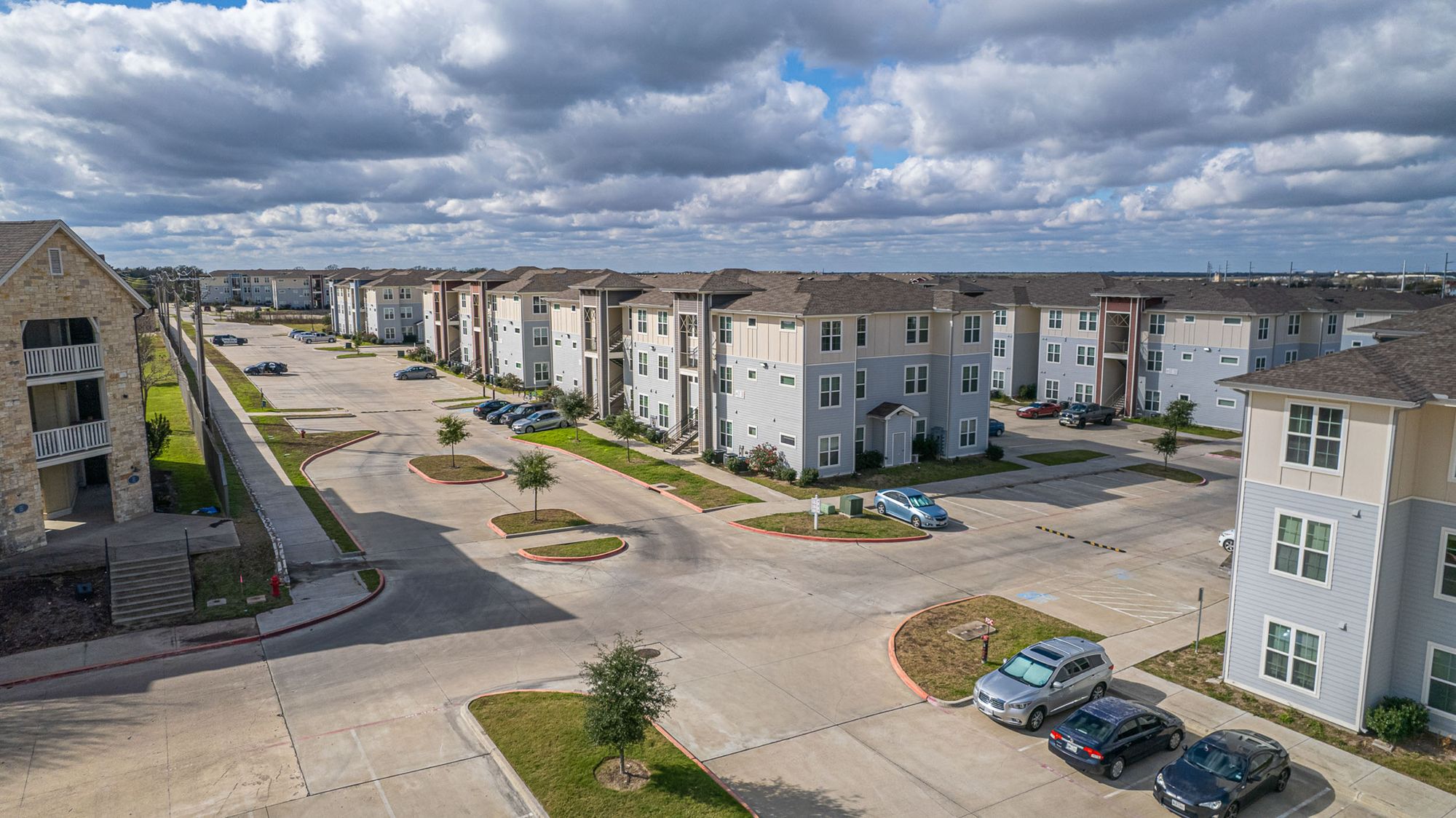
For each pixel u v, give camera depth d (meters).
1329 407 20.56
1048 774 18.89
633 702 17.36
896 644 25.27
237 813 16.86
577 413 57.31
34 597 26.17
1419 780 18.70
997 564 32.72
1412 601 20.58
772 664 24.03
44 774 18.11
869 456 47.16
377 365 96.75
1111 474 47.94
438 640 25.28
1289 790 18.33
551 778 17.84
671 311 53.78
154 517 33.62
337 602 27.83
